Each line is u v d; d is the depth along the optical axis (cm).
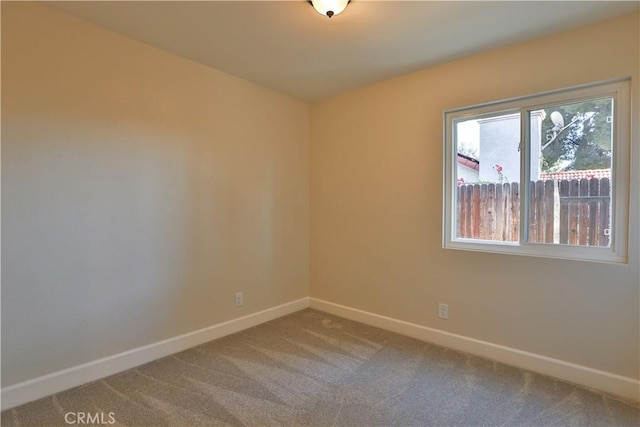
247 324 301
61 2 182
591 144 208
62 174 195
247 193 299
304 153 354
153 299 238
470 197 257
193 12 191
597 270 202
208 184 270
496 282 239
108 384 205
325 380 212
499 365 232
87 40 203
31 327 187
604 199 204
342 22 201
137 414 177
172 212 247
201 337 266
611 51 195
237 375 217
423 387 204
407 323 285
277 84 304
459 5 183
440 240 265
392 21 200
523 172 231
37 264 188
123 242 222
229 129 283
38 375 189
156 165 238
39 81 186
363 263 314
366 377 215
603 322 200
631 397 192
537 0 178
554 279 216
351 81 296
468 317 252
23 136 182
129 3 183
